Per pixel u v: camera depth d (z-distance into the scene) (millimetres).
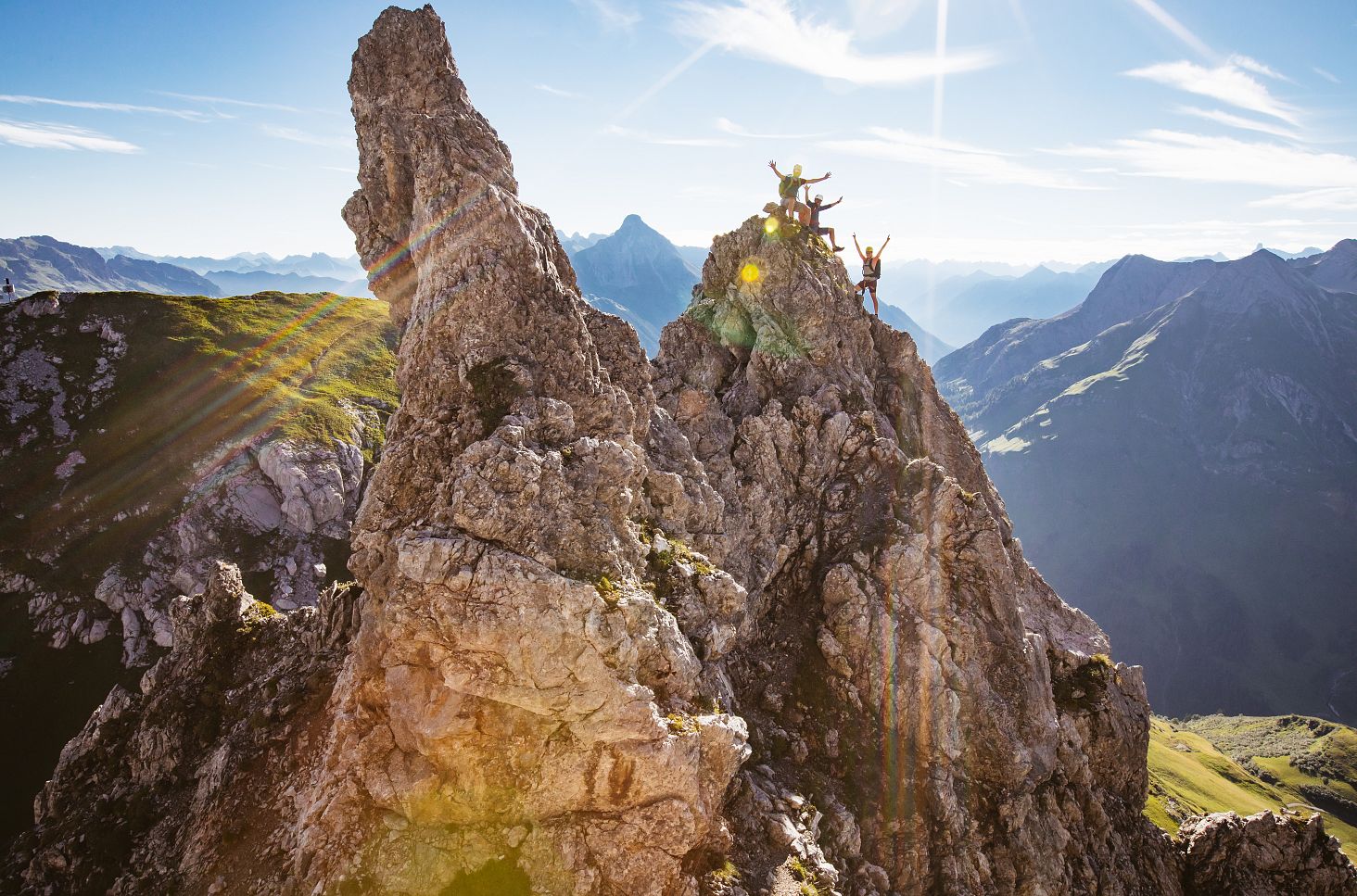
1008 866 29266
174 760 27672
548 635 21594
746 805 25375
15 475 125625
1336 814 176000
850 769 29406
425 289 27375
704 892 22297
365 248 30844
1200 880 37875
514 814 22141
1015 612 32938
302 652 29500
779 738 29156
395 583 22812
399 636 22156
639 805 22219
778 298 40250
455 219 27000
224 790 25047
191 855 24219
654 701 23141
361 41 29938
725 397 39531
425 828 21953
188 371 152500
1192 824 40594
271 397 148750
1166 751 118438
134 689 106375
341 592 29828
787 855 24266
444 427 25094
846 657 31469
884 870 27438
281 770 25125
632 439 28312
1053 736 32031
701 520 31344
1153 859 36625
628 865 21703
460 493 22516
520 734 22188
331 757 23031
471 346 26141
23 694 102375
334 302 193125
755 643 32594
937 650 30953
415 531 22703
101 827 26219
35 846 27109
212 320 169000
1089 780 35125
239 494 130375
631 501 26109
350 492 138875
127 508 124500
